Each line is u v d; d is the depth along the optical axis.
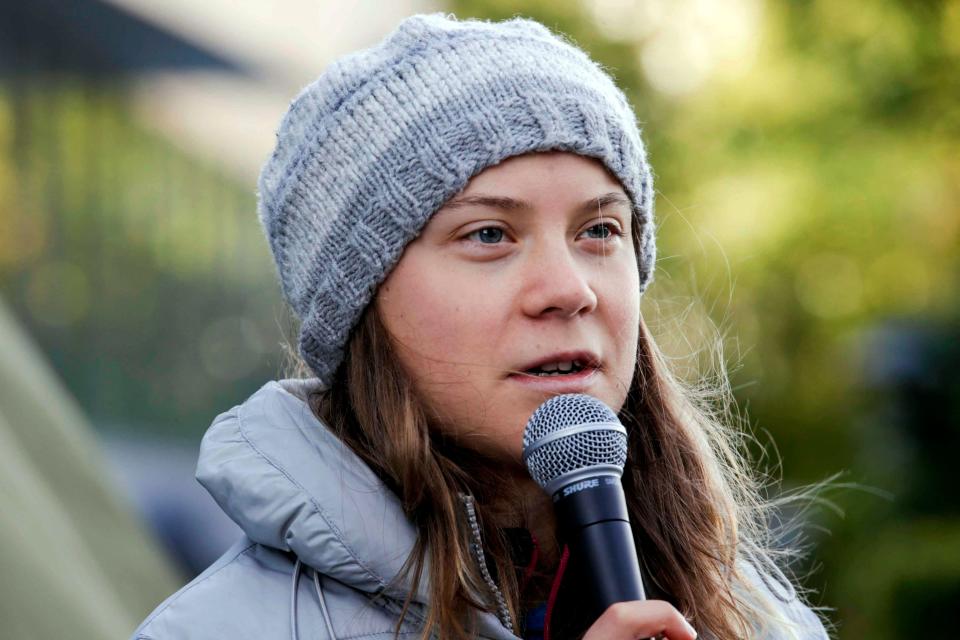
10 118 23.16
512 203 6.39
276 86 28.27
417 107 6.58
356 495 6.39
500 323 6.35
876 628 20.62
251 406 6.86
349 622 6.30
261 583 6.46
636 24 28.22
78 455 11.62
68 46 23.42
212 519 24.30
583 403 6.14
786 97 27.23
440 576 6.21
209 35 25.12
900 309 26.22
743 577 7.64
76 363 24.05
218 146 28.56
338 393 6.99
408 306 6.52
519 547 6.70
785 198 26.95
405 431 6.42
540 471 6.08
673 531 7.48
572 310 6.33
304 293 6.93
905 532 21.66
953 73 26.50
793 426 26.86
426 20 6.98
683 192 26.98
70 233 24.23
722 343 8.74
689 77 28.19
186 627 6.28
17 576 9.77
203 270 27.80
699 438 7.84
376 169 6.59
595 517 5.90
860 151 26.92
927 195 27.25
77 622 10.04
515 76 6.60
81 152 24.45
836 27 26.94
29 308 23.20
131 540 11.63
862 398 25.56
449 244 6.48
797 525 9.41
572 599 6.71
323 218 6.76
